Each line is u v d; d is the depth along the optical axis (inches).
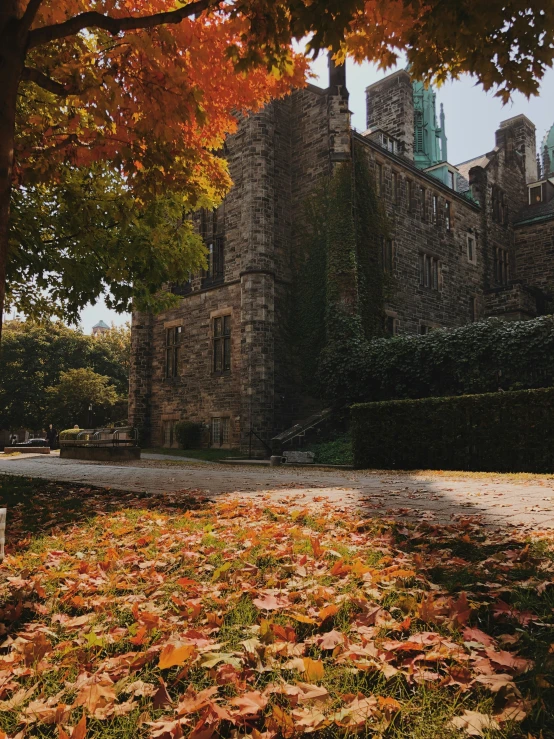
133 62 229.0
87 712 79.1
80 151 252.4
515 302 1133.1
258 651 93.7
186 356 1008.2
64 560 162.9
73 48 251.8
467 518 207.9
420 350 751.1
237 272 932.6
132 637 102.3
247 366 863.1
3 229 157.6
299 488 329.4
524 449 465.4
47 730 77.2
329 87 924.6
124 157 250.8
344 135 908.0
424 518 213.6
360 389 813.9
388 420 561.6
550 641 92.8
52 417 1649.9
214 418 937.5
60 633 110.5
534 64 206.2
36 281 431.5
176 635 102.4
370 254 933.8
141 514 237.8
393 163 1016.2
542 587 117.2
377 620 104.2
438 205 1121.4
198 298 996.6
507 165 1390.3
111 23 185.9
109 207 350.9
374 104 1283.2
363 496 284.0
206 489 326.3
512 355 669.3
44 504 284.7
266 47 203.5
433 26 197.3
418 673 83.3
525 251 1349.7
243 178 918.4
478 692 77.7
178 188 280.2
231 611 114.0
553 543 161.9
